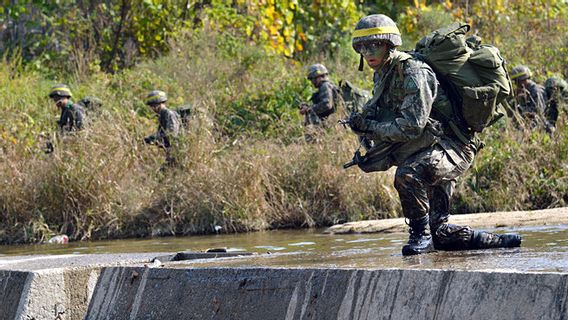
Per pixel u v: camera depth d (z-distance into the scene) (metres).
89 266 7.55
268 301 5.66
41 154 16.06
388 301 5.02
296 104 18.86
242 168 14.82
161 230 14.77
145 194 15.19
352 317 5.17
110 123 16.20
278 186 14.90
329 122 15.59
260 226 14.42
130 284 6.62
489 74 6.38
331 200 14.59
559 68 20.59
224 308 5.88
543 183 13.85
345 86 15.89
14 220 15.29
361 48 6.51
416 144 6.49
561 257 5.77
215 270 6.05
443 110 6.50
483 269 4.89
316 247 9.68
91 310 6.88
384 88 6.56
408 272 4.98
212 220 14.63
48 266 8.37
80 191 15.13
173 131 15.70
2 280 7.46
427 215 6.79
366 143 6.93
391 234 11.02
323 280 5.39
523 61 20.97
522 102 15.82
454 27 6.40
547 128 14.94
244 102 19.05
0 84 21.16
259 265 6.58
